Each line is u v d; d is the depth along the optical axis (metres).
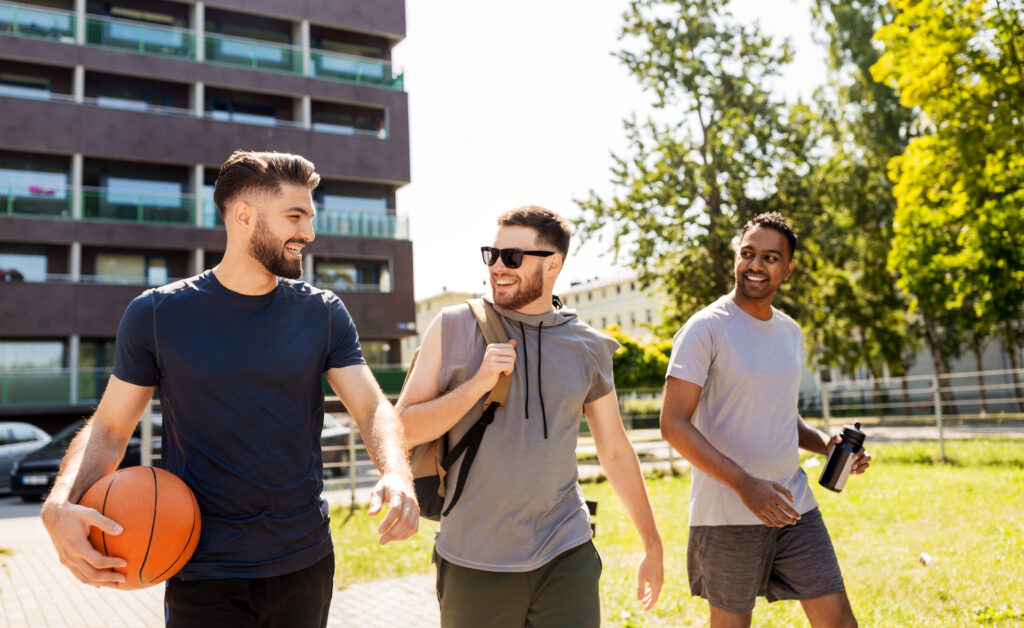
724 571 3.18
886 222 31.06
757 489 2.83
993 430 15.77
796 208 26.31
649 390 16.38
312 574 2.24
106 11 28.36
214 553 2.12
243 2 29.92
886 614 4.75
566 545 2.60
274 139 29.55
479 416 2.60
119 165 27.62
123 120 27.14
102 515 1.95
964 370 38.66
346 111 32.00
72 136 26.34
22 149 25.77
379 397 2.40
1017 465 12.48
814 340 31.25
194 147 28.12
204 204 28.14
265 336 2.25
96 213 26.53
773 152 26.59
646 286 27.09
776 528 3.21
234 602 2.10
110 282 26.86
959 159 15.21
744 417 3.23
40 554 8.88
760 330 3.31
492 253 2.74
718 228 25.16
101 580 1.97
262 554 2.14
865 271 31.55
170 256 28.08
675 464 14.88
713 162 26.11
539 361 2.70
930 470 12.48
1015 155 14.42
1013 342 31.14
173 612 2.13
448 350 2.70
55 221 25.80
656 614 5.11
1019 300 17.45
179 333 2.19
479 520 2.56
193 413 2.19
